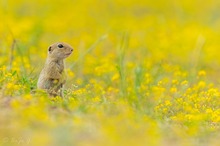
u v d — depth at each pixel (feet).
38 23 77.05
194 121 37.17
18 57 53.16
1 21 75.00
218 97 43.27
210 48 67.92
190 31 75.92
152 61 58.59
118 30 75.10
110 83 50.42
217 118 38.29
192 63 59.98
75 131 32.37
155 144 31.71
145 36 71.67
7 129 32.76
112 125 33.35
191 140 34.14
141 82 48.75
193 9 98.37
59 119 33.94
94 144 30.96
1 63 51.78
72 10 92.89
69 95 40.57
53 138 30.99
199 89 46.01
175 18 87.81
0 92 38.27
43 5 96.68
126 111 35.88
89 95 41.60
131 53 62.18
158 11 97.04
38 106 35.06
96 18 86.69
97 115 34.99
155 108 40.52
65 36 72.64
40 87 40.75
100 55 61.05
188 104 41.47
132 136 32.40
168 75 53.16
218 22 88.43
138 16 92.89
